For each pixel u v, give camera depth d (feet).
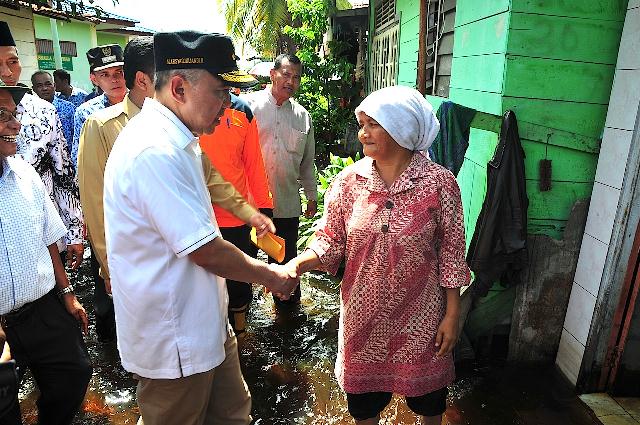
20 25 22.34
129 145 4.71
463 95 10.96
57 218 6.86
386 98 5.62
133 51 7.84
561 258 9.23
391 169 5.99
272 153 11.51
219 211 9.53
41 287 6.34
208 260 4.84
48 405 7.00
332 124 32.63
